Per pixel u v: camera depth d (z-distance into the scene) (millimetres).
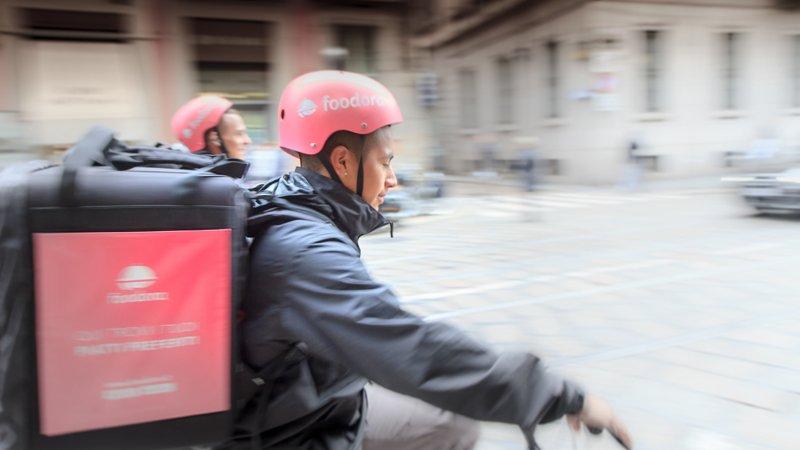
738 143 19656
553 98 19703
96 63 13008
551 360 4184
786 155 18516
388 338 1248
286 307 1311
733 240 8359
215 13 13883
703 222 10164
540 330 4824
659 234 9117
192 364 1224
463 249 8414
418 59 15656
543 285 6188
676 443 3047
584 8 17609
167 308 1201
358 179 1498
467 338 1267
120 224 1167
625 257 7461
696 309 5203
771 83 20109
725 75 19453
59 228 1139
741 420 3254
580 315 5164
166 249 1192
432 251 8320
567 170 18938
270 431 1433
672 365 4020
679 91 18672
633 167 16719
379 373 1250
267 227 1396
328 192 1480
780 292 5629
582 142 18266
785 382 3682
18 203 1123
